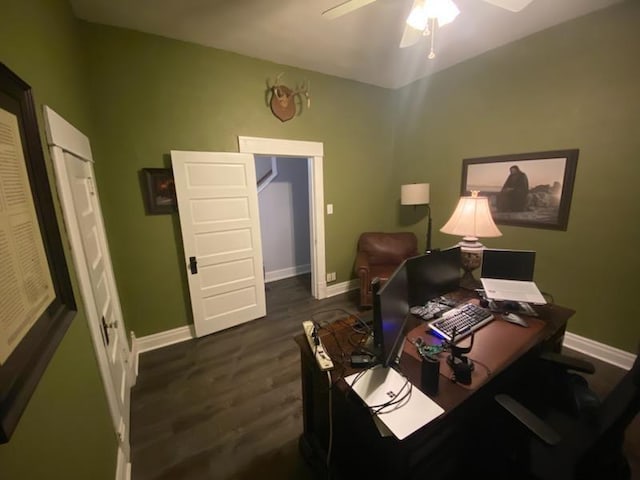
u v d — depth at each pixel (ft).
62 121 4.41
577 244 8.13
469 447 4.22
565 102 7.96
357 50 9.15
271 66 9.92
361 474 4.11
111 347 5.69
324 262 12.69
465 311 5.52
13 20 3.20
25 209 2.74
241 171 9.72
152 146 8.36
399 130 13.32
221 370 7.98
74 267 4.22
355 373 4.08
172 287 9.23
